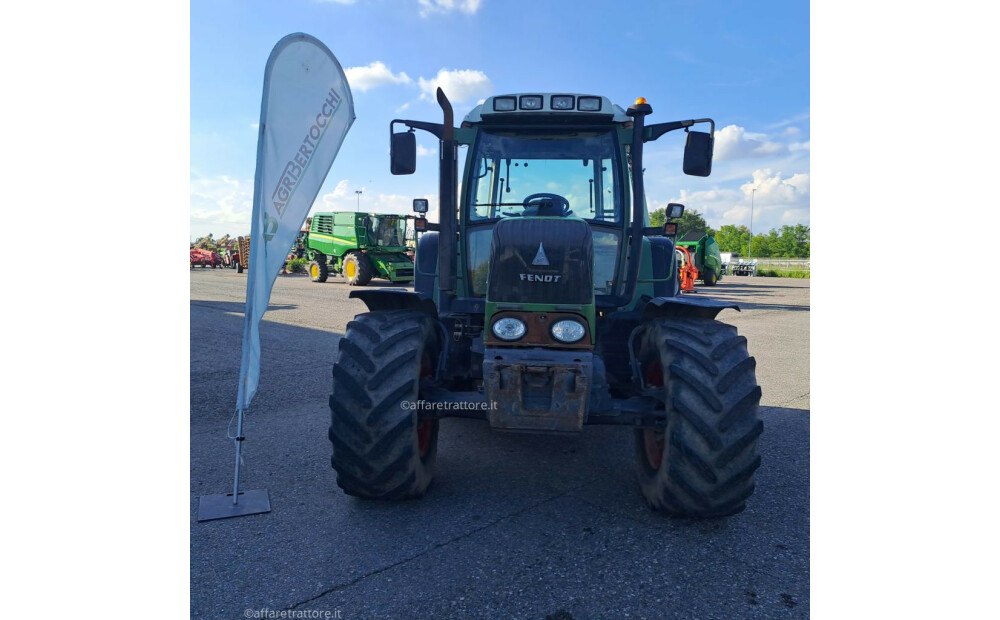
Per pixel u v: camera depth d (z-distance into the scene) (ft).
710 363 9.36
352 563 8.80
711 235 71.05
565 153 13.19
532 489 11.54
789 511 10.59
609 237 13.00
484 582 8.30
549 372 9.43
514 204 13.24
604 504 10.85
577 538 9.55
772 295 60.03
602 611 7.66
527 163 13.23
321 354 25.00
